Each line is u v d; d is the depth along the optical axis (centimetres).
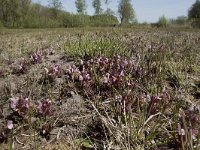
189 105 49
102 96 52
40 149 39
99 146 39
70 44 92
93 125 43
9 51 106
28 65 74
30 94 51
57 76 61
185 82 59
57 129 43
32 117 45
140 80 57
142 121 41
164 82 59
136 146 38
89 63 64
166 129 40
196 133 38
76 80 58
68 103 50
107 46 77
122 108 44
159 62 66
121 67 60
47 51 93
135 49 82
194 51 89
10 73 69
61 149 39
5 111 48
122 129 40
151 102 44
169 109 47
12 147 39
